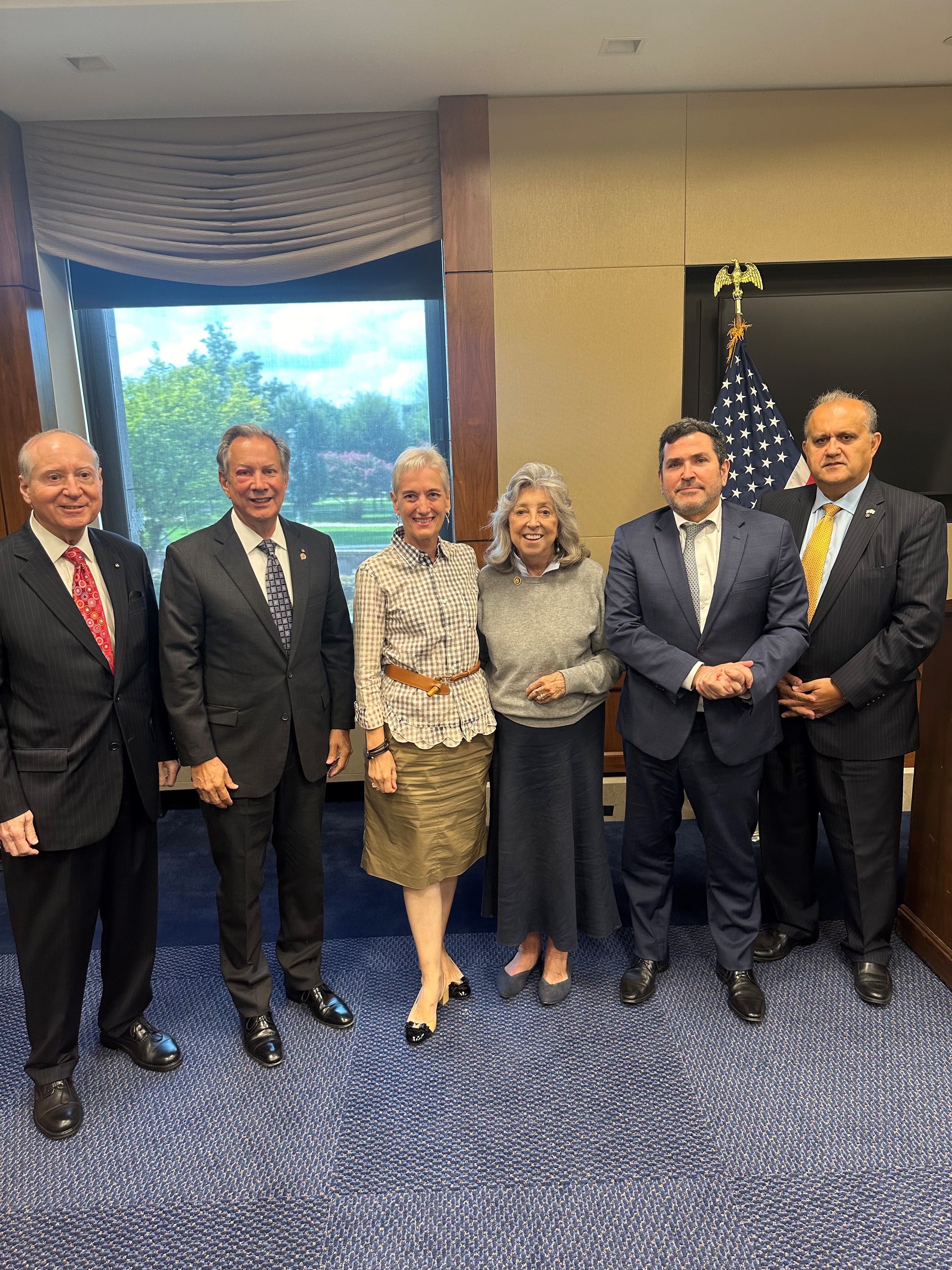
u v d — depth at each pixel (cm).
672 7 253
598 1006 219
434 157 324
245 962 203
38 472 167
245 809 194
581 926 222
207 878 305
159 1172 168
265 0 242
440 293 349
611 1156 168
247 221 330
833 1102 181
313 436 368
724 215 323
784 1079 189
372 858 211
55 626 172
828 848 306
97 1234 154
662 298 327
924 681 232
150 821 198
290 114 320
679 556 204
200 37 260
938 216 325
